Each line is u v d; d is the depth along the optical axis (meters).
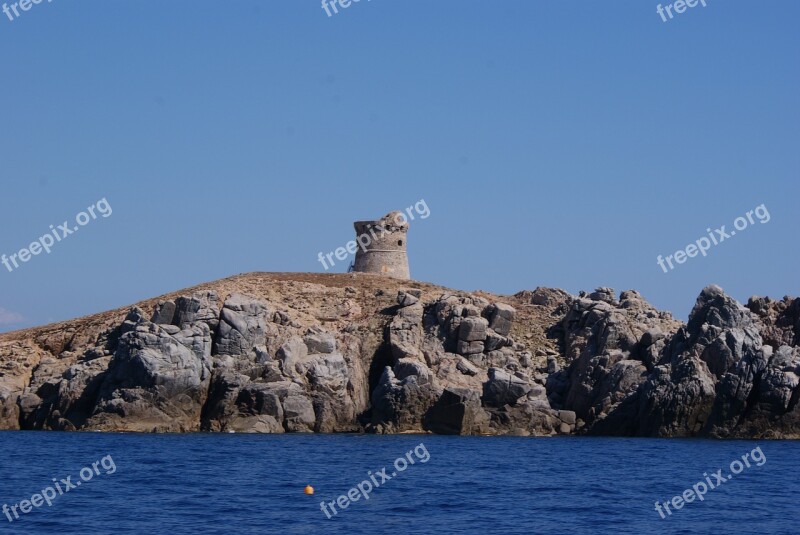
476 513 83.19
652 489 95.62
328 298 166.25
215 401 139.38
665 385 138.62
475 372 148.00
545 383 149.38
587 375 146.00
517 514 83.00
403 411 139.88
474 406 140.62
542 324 163.75
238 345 142.00
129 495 88.94
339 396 143.12
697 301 144.12
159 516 80.31
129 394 136.62
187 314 141.75
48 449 116.94
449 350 151.62
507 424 141.62
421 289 174.75
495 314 154.25
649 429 138.38
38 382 146.38
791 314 146.38
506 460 113.12
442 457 114.50
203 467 104.25
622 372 143.12
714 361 138.75
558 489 94.94
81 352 151.38
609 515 83.19
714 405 137.12
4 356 152.12
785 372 135.38
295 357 144.25
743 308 140.88
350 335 154.38
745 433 135.25
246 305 144.25
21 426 143.12
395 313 161.12
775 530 78.38
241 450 117.31
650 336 146.38
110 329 151.38
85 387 140.75
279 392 139.75
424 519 80.56
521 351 153.75
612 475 103.25
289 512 82.56
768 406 134.62
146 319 144.50
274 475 99.94
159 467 104.00
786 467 109.81
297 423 139.62
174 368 137.62
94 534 74.06
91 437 129.25
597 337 150.00
